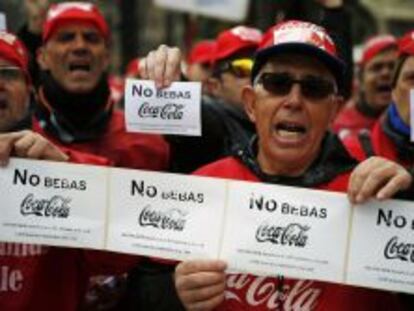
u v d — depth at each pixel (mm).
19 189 2752
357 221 2533
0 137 2736
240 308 2582
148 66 3033
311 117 2596
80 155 2949
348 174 2645
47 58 4137
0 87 3109
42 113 4055
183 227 2656
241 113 3645
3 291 2863
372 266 2525
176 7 7340
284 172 2672
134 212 2701
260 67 2660
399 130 3549
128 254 2844
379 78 5504
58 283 2898
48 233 2748
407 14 16672
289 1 5812
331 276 2549
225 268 2545
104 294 3219
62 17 4090
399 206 2504
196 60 6270
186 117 3004
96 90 4062
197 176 2652
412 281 2510
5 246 2855
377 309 2625
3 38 3158
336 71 2611
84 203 2734
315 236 2559
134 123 3031
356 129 5535
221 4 7250
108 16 10984
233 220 2613
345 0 3762
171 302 2682
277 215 2584
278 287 2584
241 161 2738
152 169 4039
